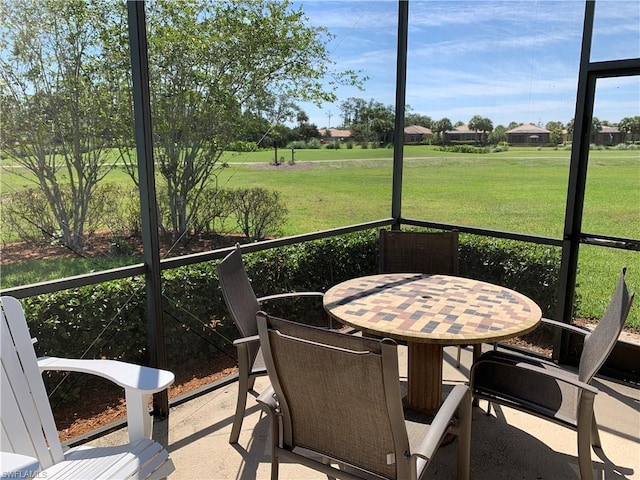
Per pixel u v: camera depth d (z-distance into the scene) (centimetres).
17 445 163
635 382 291
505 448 228
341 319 207
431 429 149
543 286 339
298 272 372
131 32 221
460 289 251
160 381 165
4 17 244
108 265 284
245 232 345
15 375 165
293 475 208
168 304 287
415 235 310
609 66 274
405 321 202
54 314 242
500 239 361
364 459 151
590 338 198
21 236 257
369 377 134
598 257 301
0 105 246
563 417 182
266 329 149
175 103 299
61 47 260
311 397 151
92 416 251
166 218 302
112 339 265
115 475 149
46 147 261
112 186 283
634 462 216
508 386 204
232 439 231
